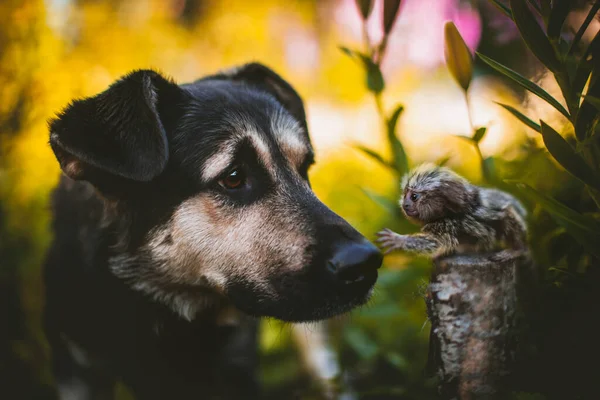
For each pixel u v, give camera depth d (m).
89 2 1.64
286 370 0.88
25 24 0.91
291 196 0.65
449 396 0.51
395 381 0.74
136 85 0.64
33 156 0.95
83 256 0.71
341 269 0.60
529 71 0.83
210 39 2.07
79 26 1.55
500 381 0.50
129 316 0.70
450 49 0.59
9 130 0.89
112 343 0.71
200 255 0.66
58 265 0.74
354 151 1.57
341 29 2.08
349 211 1.22
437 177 0.53
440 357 0.51
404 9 1.66
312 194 0.67
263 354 0.90
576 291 0.53
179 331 0.71
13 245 0.89
